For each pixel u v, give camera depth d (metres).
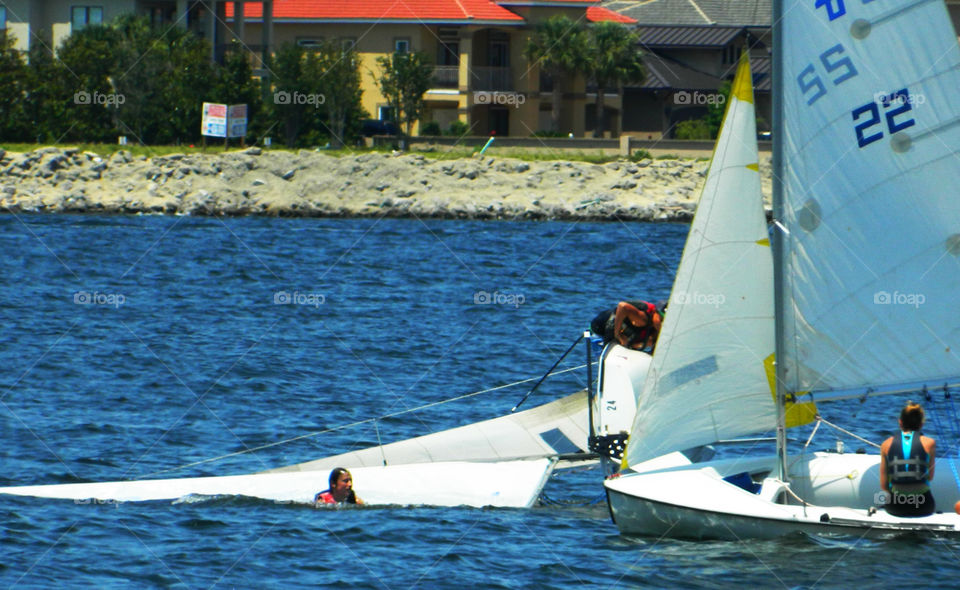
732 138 47.41
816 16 47.00
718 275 47.84
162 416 69.25
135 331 98.12
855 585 41.97
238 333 98.31
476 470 54.94
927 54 47.03
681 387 48.47
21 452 60.44
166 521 49.66
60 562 44.09
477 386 80.12
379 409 72.50
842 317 47.75
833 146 47.34
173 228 183.88
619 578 43.28
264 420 68.94
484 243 170.50
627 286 130.38
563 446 58.50
